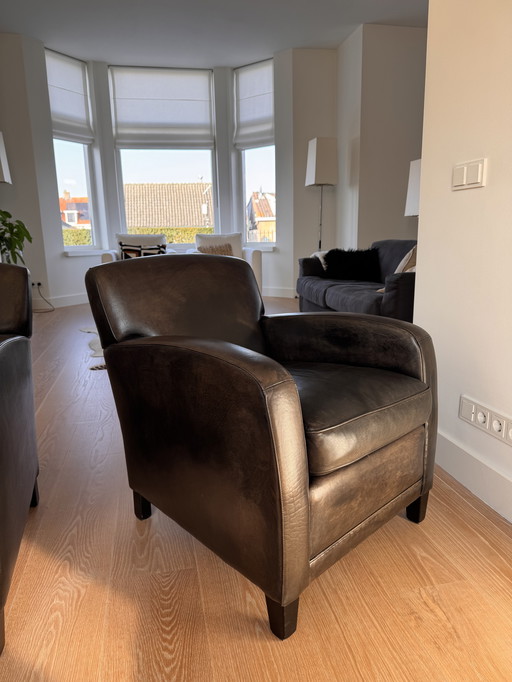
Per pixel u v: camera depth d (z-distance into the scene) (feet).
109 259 15.34
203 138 19.49
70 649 3.25
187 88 19.08
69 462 5.95
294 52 17.25
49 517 4.78
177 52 17.34
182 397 3.46
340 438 3.24
